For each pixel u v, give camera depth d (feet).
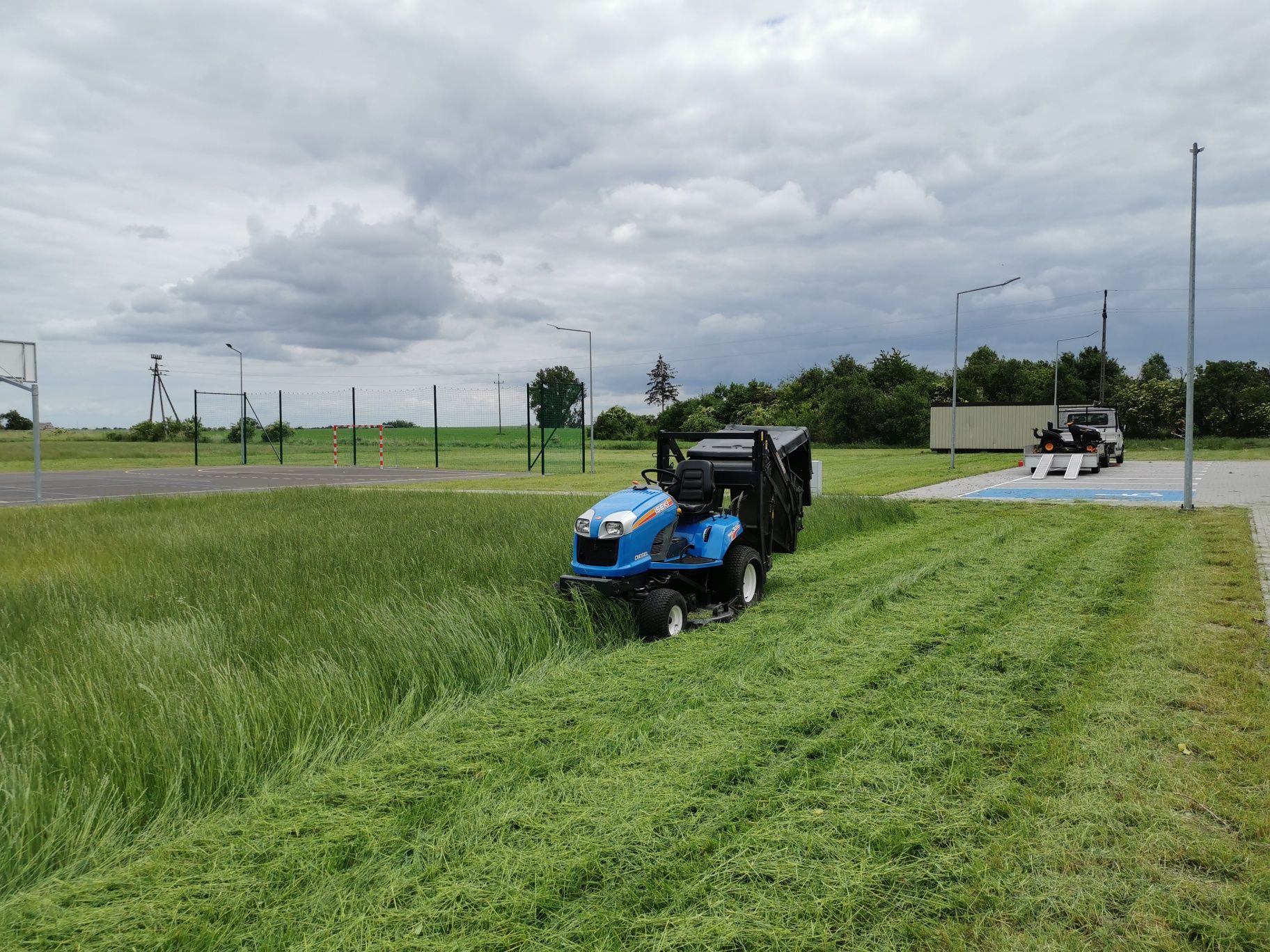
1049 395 245.86
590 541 24.76
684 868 11.41
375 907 10.62
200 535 41.68
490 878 11.24
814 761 14.92
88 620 23.88
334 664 18.66
